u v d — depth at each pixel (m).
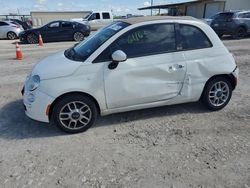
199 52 4.38
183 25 4.30
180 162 3.26
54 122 3.95
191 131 4.05
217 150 3.52
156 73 4.12
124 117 4.55
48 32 17.31
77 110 3.92
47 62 4.16
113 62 3.87
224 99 4.81
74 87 3.75
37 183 2.88
